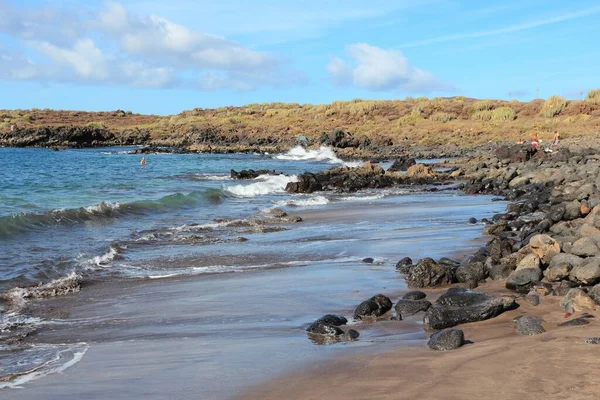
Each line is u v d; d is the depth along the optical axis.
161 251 12.41
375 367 5.23
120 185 29.03
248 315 7.48
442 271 8.87
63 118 114.62
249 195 25.95
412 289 8.70
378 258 11.03
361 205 21.56
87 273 10.27
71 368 5.59
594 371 4.70
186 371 5.37
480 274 8.97
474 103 90.50
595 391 4.32
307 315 7.43
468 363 5.09
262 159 54.62
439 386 4.61
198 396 4.73
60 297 8.69
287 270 10.28
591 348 5.25
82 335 6.81
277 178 30.55
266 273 10.08
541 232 11.82
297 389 4.79
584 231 10.09
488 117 82.56
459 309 6.84
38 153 64.12
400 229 14.74
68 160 52.09
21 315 7.73
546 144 50.97
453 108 90.19
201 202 22.44
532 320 6.27
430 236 13.34
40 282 9.55
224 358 5.73
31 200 21.61
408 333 6.51
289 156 58.00
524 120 78.38
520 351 5.30
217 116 109.81
